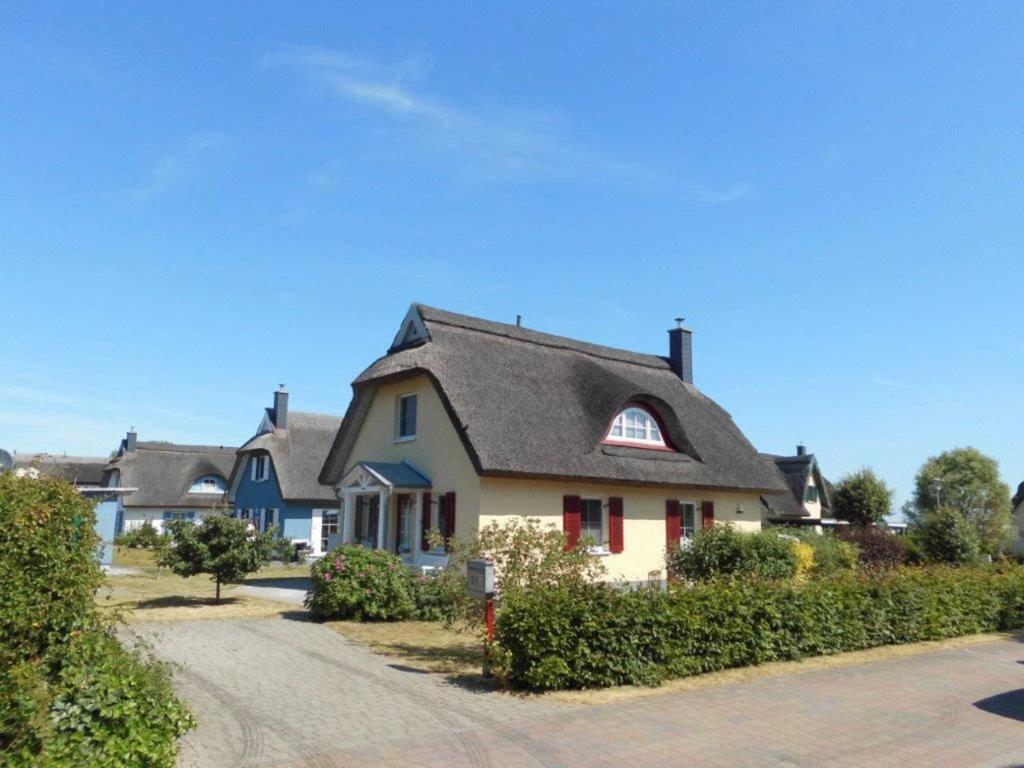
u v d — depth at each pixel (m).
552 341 26.25
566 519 21.86
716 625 12.45
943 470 65.38
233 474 43.69
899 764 8.15
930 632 16.58
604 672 11.05
